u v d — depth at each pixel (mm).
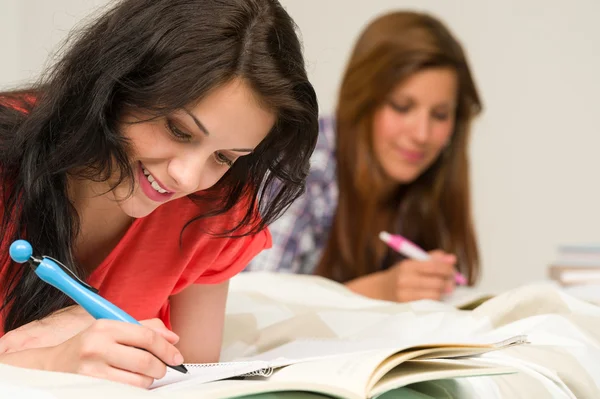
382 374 859
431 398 941
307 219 2400
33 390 783
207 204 1278
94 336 896
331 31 3340
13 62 2494
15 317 1131
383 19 2414
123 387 809
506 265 3340
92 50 1045
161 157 999
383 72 2350
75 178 1134
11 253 923
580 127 3324
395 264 2449
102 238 1244
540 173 3338
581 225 3324
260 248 1376
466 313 1408
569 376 1114
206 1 997
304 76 1046
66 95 1065
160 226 1278
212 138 976
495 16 3342
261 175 1166
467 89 2451
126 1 1034
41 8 2461
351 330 1391
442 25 2420
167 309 1353
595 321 1338
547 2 3330
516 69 3342
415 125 2352
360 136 2404
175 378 967
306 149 1102
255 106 982
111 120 1014
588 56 3314
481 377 1024
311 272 2457
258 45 987
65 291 954
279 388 817
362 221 2424
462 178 2492
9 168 1130
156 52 978
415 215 2475
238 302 1546
